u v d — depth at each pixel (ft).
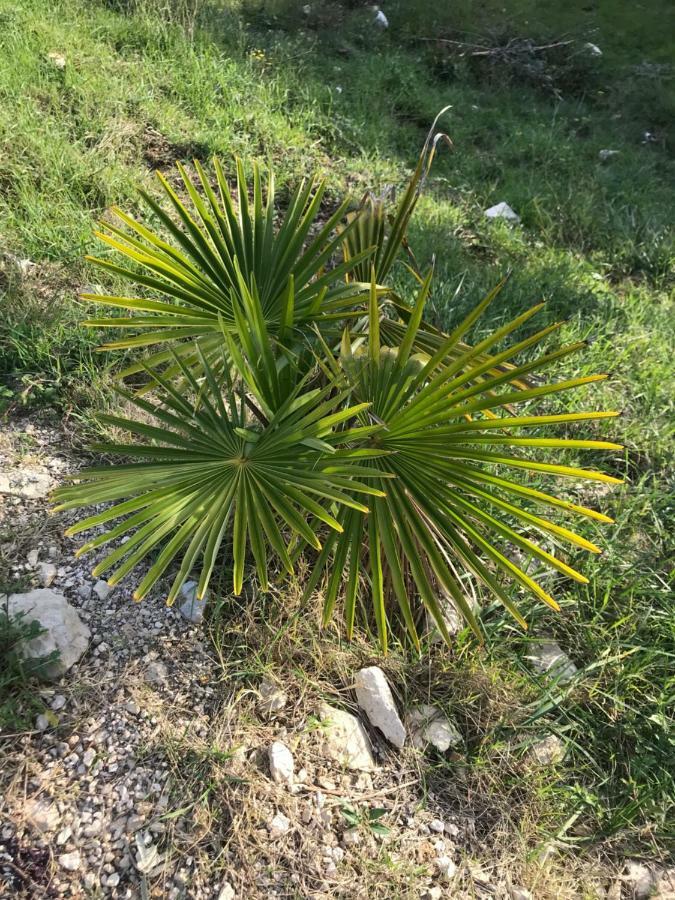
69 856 5.67
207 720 6.74
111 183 12.57
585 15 31.94
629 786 7.32
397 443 6.37
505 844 6.75
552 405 11.33
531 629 8.44
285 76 19.36
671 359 13.21
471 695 7.61
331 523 5.40
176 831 5.97
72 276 10.79
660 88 27.25
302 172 15.51
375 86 21.26
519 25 29.04
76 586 7.34
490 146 21.24
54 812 5.85
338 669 7.38
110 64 16.37
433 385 6.05
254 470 5.94
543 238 17.19
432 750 7.25
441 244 14.57
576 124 24.40
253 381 5.87
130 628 7.16
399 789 6.87
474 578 8.47
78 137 13.76
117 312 10.29
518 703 7.60
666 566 9.36
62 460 8.54
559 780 7.30
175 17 19.80
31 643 6.52
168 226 7.34
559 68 26.91
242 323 5.85
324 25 24.99
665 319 14.66
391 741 7.14
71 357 9.62
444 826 6.74
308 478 5.73
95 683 6.66
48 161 12.38
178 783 6.21
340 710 7.18
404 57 24.34
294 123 17.60
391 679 7.54
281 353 6.90
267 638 7.34
